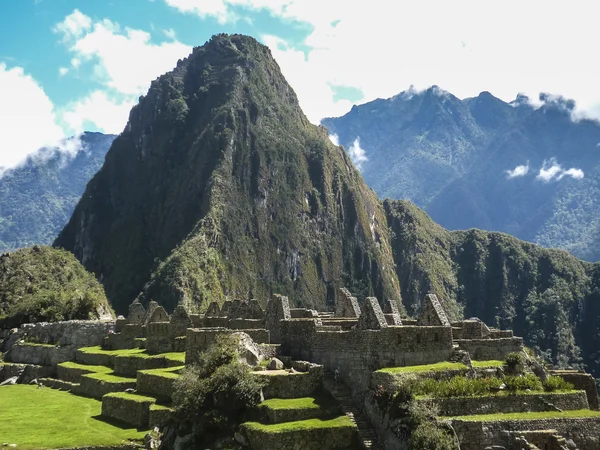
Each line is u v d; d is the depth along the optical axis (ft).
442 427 107.04
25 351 258.16
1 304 392.88
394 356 126.62
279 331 154.51
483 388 117.70
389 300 168.55
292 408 120.67
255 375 129.80
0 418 163.43
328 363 138.51
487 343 140.36
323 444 114.93
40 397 198.29
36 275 442.50
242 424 121.29
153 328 200.75
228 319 183.01
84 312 340.39
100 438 141.18
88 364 228.84
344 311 180.75
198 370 139.13
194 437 126.82
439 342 130.52
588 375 146.00
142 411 148.36
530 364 136.26
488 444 108.17
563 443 107.34
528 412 116.57
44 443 138.82
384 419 115.14
